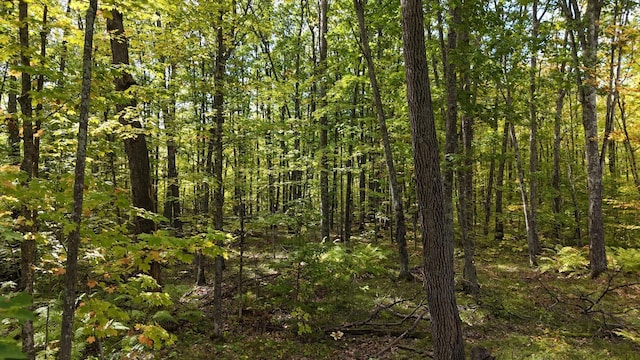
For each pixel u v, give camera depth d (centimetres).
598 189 1248
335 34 1506
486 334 820
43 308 496
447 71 981
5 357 117
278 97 1084
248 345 770
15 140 717
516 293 1099
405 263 1234
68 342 379
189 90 905
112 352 598
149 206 823
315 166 1480
